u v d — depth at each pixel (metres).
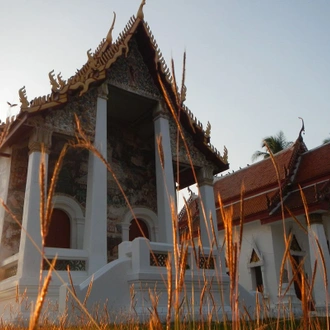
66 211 17.25
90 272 13.79
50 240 16.47
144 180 20.72
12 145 16.34
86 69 17.62
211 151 20.11
